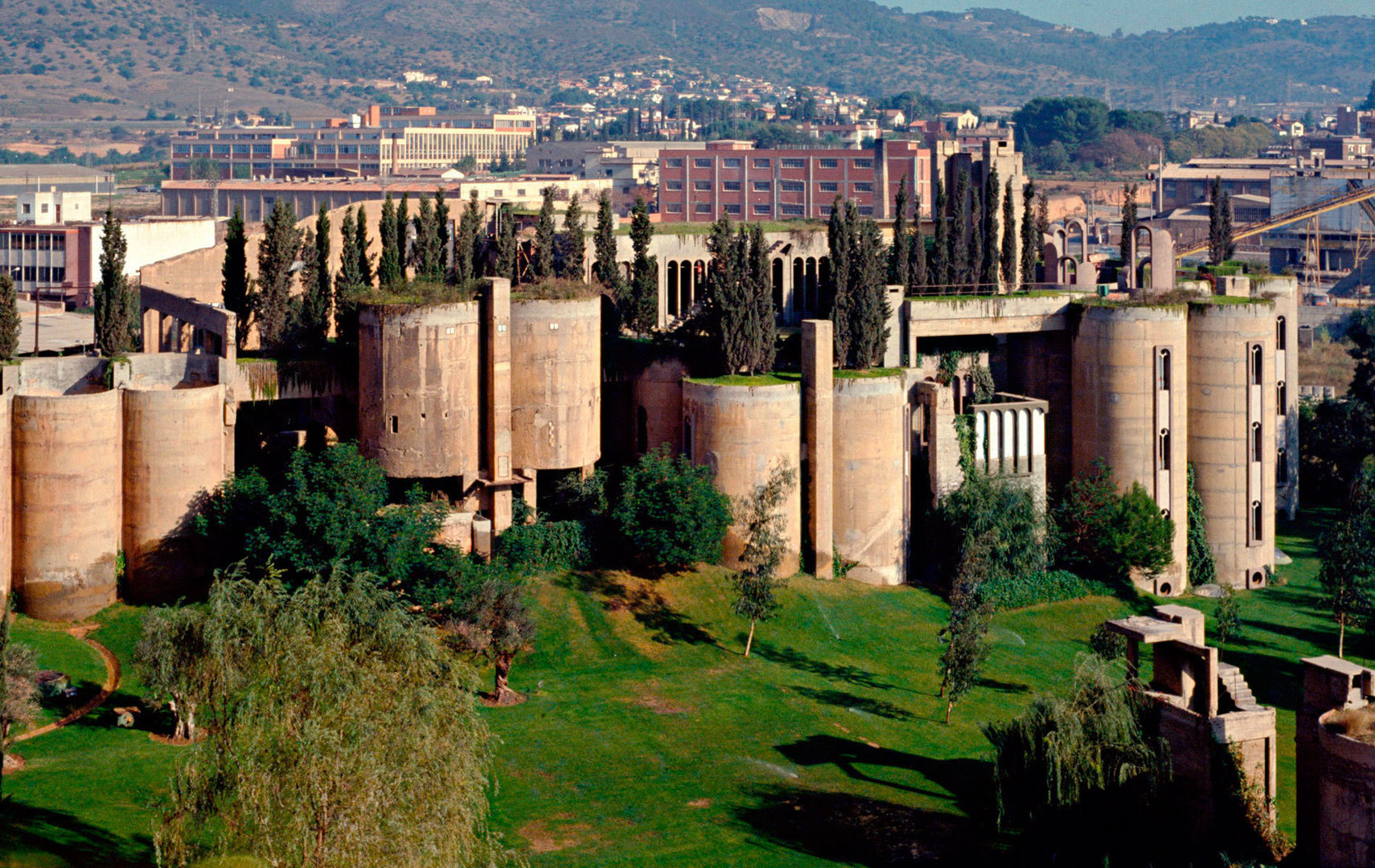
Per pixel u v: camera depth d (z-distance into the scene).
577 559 130.38
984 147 175.50
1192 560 153.00
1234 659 134.12
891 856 91.75
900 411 140.50
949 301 150.38
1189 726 96.06
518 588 116.12
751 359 139.00
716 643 125.00
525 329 130.88
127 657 112.69
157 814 84.38
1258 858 93.00
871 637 129.88
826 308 157.00
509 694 112.19
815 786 101.75
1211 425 153.25
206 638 78.31
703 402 134.00
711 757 105.19
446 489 130.50
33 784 90.50
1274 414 155.88
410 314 125.38
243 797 73.12
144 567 119.50
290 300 135.50
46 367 125.06
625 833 93.25
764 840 93.12
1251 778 95.94
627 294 145.00
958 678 115.25
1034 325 153.75
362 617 79.19
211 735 77.50
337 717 73.88
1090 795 90.69
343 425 134.00
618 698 113.88
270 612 78.12
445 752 75.44
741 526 133.25
